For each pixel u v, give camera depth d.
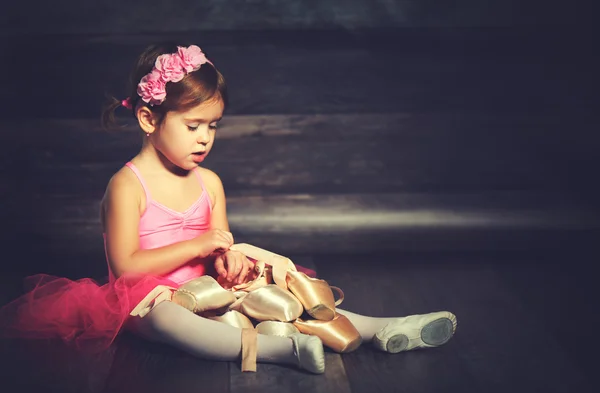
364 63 4.55
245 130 4.54
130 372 2.95
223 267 3.22
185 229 3.36
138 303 3.08
